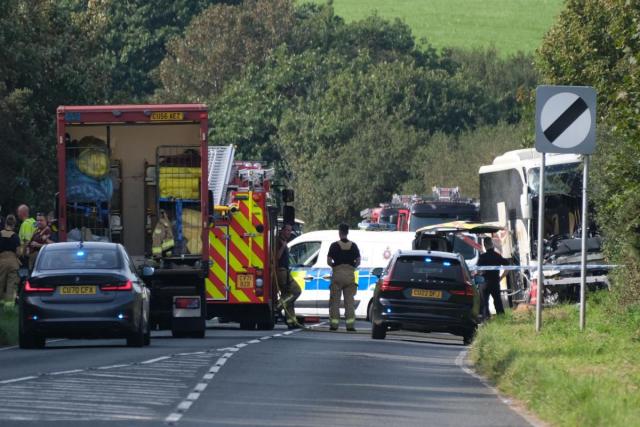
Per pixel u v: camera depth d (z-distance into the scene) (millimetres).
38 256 78562
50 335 76375
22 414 44719
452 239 129625
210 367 62281
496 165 133125
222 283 103375
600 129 110750
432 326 91812
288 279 108688
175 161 91000
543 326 79750
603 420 41375
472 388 55531
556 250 121125
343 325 118688
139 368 61562
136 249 92250
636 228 78750
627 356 60250
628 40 67938
